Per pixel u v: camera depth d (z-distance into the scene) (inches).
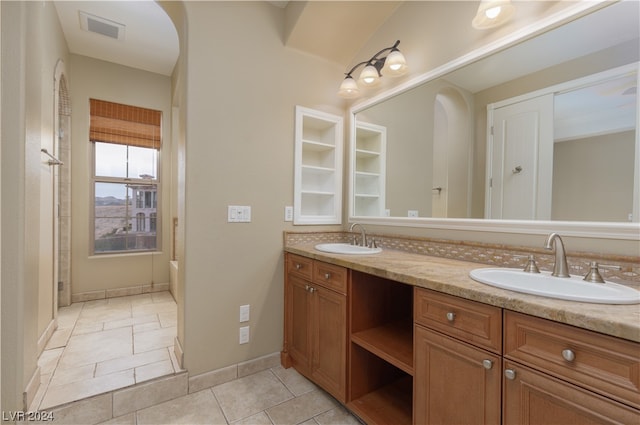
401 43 82.1
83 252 127.3
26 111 57.9
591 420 30.8
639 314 31.0
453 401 44.1
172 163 146.6
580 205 50.4
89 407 61.6
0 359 54.0
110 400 63.7
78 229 126.1
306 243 93.4
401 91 82.1
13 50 55.2
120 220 137.9
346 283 65.1
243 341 82.5
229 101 80.0
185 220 74.1
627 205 45.7
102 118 131.7
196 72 75.0
